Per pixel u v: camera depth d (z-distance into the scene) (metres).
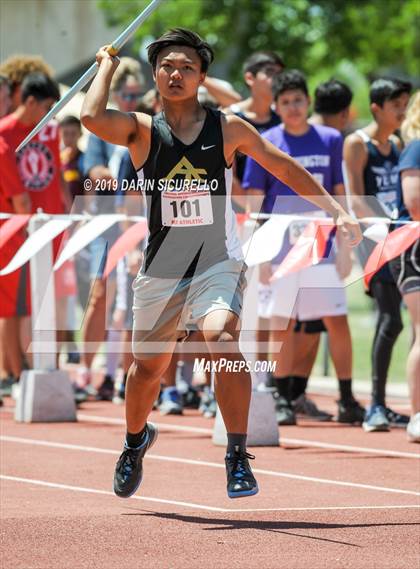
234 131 14.98
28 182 26.84
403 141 23.23
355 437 23.17
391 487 17.94
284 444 22.20
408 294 21.73
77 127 32.16
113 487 16.41
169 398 26.16
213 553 13.72
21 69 27.28
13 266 23.05
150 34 60.78
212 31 62.19
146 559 13.43
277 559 13.46
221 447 21.56
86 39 43.91
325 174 24.28
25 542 14.16
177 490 17.56
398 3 67.62
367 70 69.50
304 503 16.67
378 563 13.31
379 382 24.19
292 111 23.95
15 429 23.70
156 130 14.85
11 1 42.56
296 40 64.50
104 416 25.80
